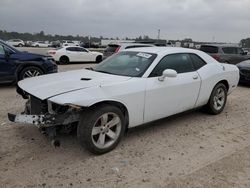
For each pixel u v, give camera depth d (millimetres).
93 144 3869
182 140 4617
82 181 3344
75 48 20875
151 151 4172
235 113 6305
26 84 4359
